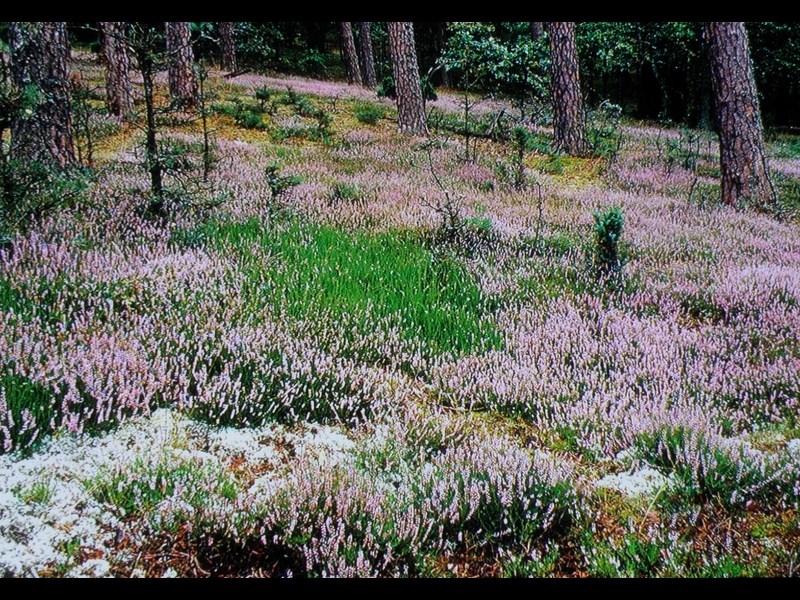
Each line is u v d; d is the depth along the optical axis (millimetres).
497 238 8234
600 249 7109
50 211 6609
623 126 24922
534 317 5965
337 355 4988
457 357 5203
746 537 3141
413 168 12414
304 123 17203
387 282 6500
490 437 4164
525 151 15852
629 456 3896
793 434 4148
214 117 16672
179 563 2779
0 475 3043
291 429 4047
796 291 6648
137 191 7863
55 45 8195
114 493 3029
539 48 18141
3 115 5922
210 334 4660
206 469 3365
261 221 7926
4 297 4652
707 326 5945
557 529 3252
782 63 27703
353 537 2984
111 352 4020
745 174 11766
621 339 5477
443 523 3111
